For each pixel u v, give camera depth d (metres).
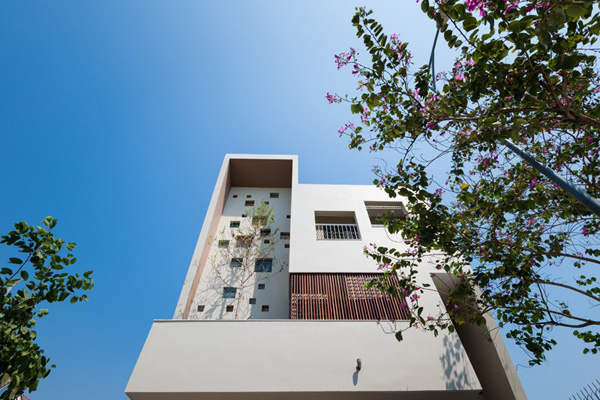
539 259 6.19
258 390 7.54
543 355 6.23
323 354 8.27
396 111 5.83
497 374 9.58
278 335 8.66
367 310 10.22
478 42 3.94
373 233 13.36
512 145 4.37
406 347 8.51
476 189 6.86
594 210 2.96
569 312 6.40
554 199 6.36
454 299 6.64
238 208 17.67
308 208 14.74
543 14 3.12
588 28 3.82
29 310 3.93
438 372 8.00
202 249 13.68
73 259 4.27
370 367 8.05
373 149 6.48
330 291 10.90
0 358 3.47
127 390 7.39
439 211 5.93
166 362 7.94
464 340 11.91
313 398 7.85
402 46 5.30
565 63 3.61
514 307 6.31
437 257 11.50
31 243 4.03
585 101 5.69
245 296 13.27
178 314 11.02
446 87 5.18
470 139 5.56
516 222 7.00
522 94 4.13
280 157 18.91
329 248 12.56
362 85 5.82
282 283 13.87
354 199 15.39
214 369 7.86
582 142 5.76
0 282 3.79
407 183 5.89
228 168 18.78
